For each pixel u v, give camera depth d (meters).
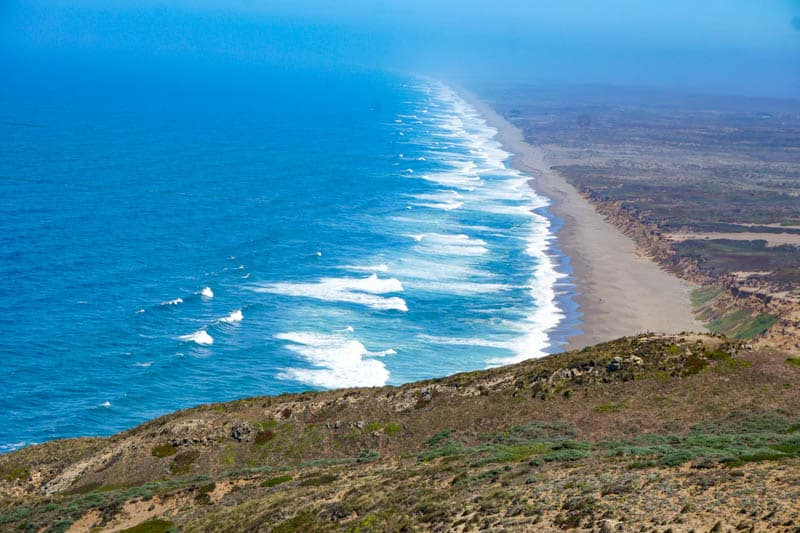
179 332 93.06
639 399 48.28
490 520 28.17
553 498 29.20
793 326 80.56
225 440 51.06
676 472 30.53
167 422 55.00
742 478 28.27
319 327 95.81
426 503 31.23
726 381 48.81
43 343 88.06
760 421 41.69
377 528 29.86
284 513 34.31
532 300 107.69
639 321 100.31
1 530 40.56
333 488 37.12
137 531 37.03
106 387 79.19
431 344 91.31
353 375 82.81
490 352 89.06
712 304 105.75
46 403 75.62
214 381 81.38
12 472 50.84
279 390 79.62
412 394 54.62
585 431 44.91
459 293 110.25
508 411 49.91
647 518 25.62
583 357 54.94
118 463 49.59
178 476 47.81
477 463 37.22
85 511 41.25
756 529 23.45
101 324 93.94
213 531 34.66
